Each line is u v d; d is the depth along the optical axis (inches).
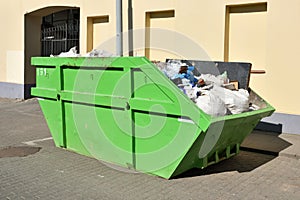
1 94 589.3
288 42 321.1
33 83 570.6
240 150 276.2
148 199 180.7
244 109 219.0
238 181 209.0
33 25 562.6
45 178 208.7
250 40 346.0
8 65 577.3
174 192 189.8
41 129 347.6
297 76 319.3
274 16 326.0
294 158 258.8
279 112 329.4
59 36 584.1
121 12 421.7
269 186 202.4
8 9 569.6
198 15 366.0
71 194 185.9
